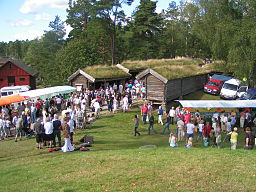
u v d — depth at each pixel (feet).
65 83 168.04
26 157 49.98
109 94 101.76
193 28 208.03
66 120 56.08
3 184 36.78
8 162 47.44
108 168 40.68
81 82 117.50
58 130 57.26
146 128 83.71
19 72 177.58
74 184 35.55
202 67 151.33
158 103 108.37
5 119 71.61
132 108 107.14
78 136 68.74
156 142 65.31
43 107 85.15
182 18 248.93
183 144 64.49
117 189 33.81
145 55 221.66
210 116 83.92
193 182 35.42
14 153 54.13
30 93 98.78
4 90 125.70
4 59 200.13
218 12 118.21
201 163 41.75
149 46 215.51
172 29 252.21
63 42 288.51
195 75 128.88
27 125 69.77
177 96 116.67
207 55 224.53
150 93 110.52
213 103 83.61
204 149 51.39
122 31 210.18
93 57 179.52
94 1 202.69
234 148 54.60
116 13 190.90
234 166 40.60
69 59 175.63
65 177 38.04
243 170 39.09
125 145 60.90
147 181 35.88
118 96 107.86
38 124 55.98
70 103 96.94
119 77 125.29
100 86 128.36
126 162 42.98
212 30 145.07
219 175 37.47
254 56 96.99
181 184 34.91
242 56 99.50
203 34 162.71
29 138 68.69
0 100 83.82
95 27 193.26
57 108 101.50
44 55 252.42
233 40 102.63
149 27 214.69
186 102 84.02
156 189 33.68
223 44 113.39
